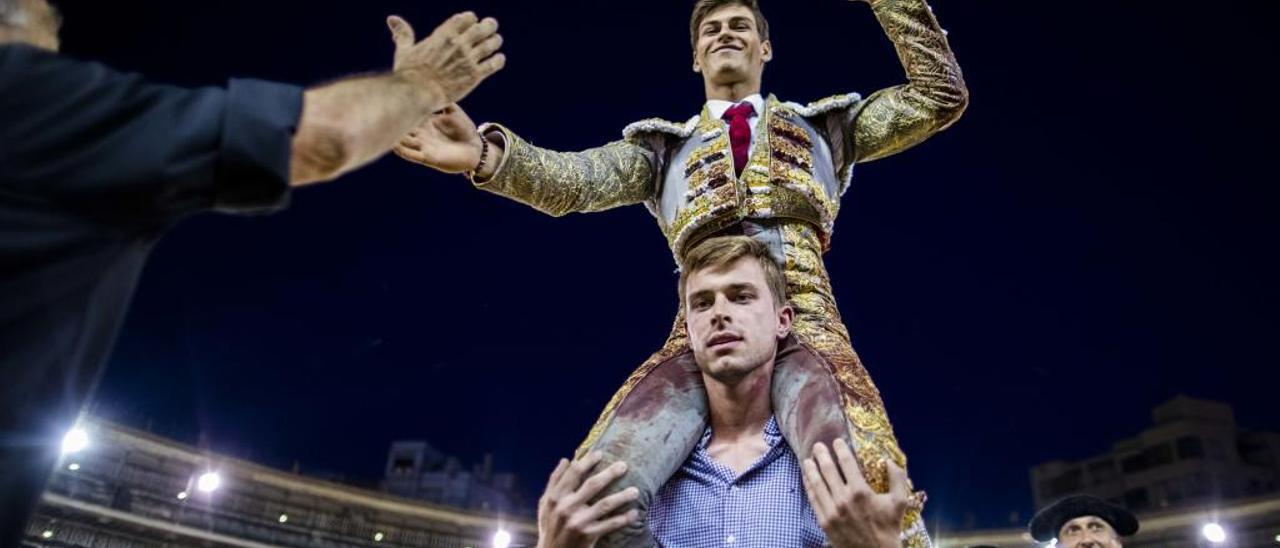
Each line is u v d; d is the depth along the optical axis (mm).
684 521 2371
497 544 23000
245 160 1534
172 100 1569
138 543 24172
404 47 2180
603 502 2104
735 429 2504
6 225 1404
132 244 1558
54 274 1443
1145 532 30047
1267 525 27406
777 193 2863
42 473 1516
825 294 2795
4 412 1403
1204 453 36438
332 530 29016
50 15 1740
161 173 1479
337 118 1701
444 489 40906
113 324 1594
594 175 3064
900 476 2035
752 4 3328
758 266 2490
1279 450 37906
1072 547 6445
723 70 3186
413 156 2781
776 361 2514
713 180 2910
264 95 1631
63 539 22891
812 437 2172
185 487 26281
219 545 25750
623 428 2303
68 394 1507
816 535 2254
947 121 3068
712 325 2398
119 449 25000
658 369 2529
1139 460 38375
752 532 2289
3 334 1412
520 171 2932
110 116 1504
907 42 3092
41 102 1474
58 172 1446
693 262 2488
